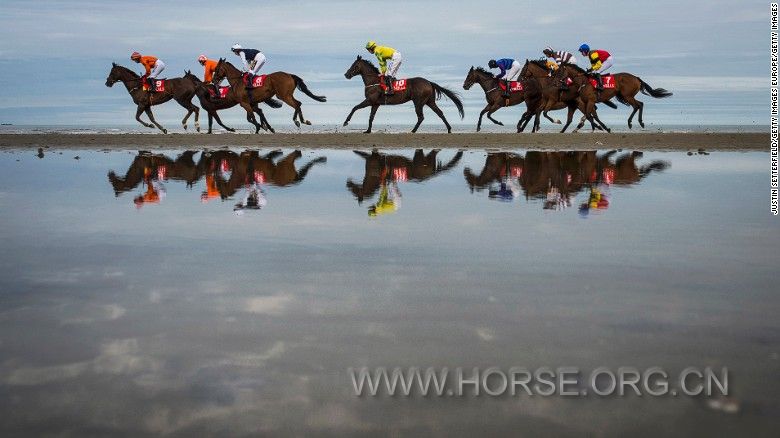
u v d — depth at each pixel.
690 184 8.88
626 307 3.46
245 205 7.10
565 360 2.76
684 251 4.79
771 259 4.54
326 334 3.07
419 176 9.85
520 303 3.53
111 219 6.22
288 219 6.21
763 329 3.11
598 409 2.35
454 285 3.89
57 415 2.31
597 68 18.38
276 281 3.99
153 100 18.86
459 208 6.86
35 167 11.20
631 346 2.91
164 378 2.59
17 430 2.21
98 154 14.05
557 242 5.11
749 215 6.39
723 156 13.47
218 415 2.30
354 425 2.24
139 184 8.92
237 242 5.15
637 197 7.66
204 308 3.46
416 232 5.55
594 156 13.51
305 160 12.64
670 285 3.88
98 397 2.44
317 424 2.25
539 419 2.28
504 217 6.29
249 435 2.18
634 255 4.66
